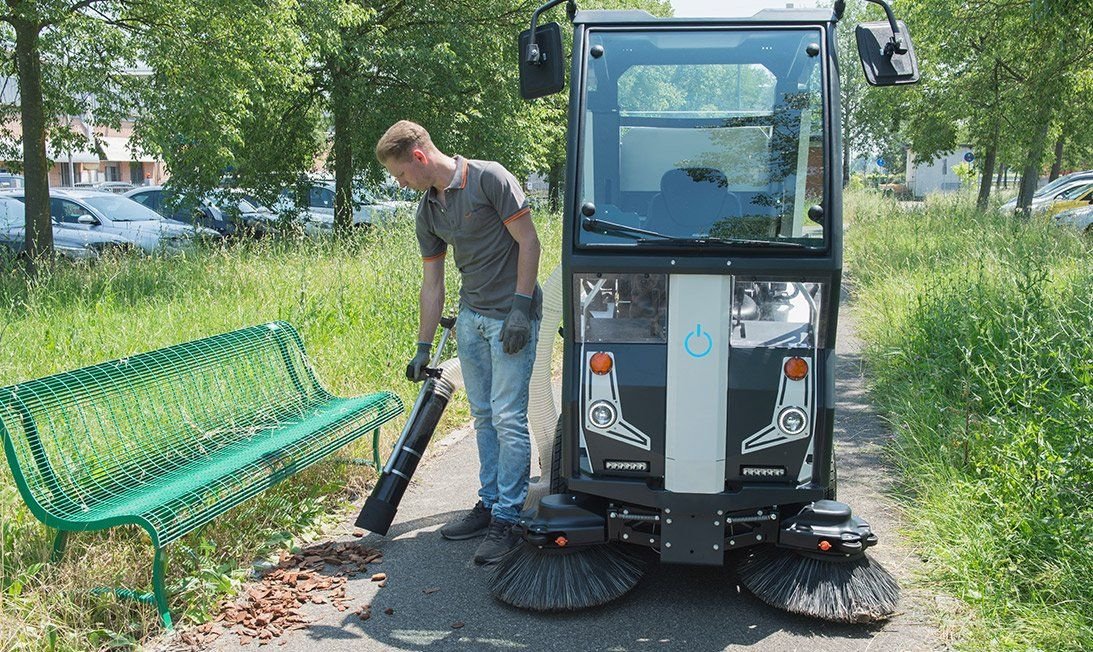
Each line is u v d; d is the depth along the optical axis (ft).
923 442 18.61
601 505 13.14
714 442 11.97
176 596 12.85
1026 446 15.30
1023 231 42.70
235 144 48.75
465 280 14.82
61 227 51.55
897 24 11.97
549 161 88.22
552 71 12.39
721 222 12.06
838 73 12.37
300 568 14.40
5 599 11.83
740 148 12.19
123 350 23.45
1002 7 48.80
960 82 61.93
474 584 13.88
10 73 43.70
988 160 73.87
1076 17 37.65
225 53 42.93
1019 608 12.16
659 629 12.38
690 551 12.27
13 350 23.02
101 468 13.61
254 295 30.94
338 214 62.80
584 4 65.10
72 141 45.57
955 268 34.76
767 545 13.11
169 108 42.11
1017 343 20.61
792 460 12.12
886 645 11.88
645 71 12.40
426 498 17.61
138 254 38.93
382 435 19.90
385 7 63.05
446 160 14.21
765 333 12.02
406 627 12.58
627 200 12.16
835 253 11.76
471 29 63.62
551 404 15.11
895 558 14.34
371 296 29.22
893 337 28.07
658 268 11.84
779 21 12.50
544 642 12.14
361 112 62.90
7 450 12.17
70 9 37.96
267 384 17.89
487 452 15.66
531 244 14.15
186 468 14.47
